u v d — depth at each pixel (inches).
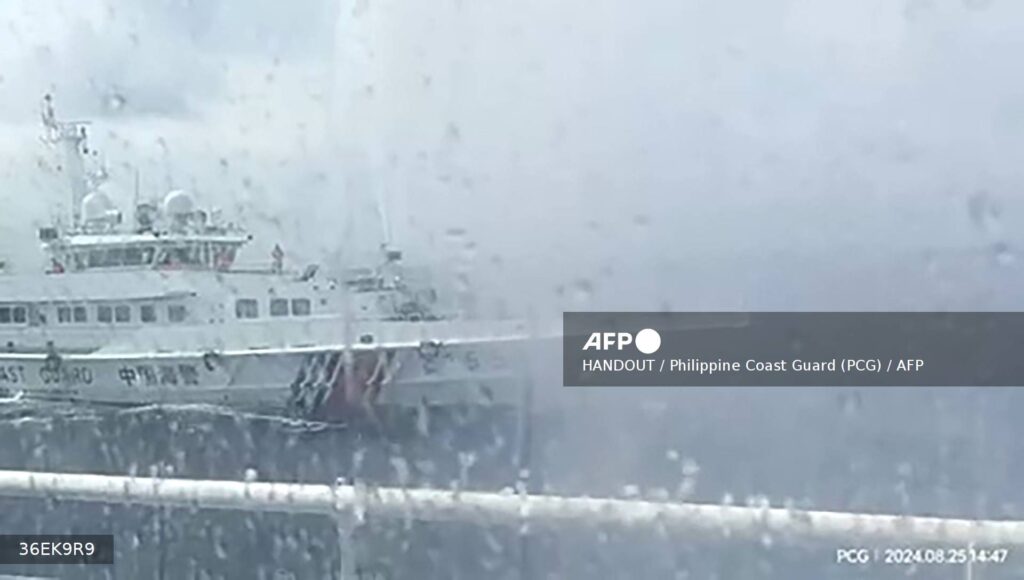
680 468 81.7
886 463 78.7
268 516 78.8
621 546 72.1
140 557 78.7
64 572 79.7
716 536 70.9
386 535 77.0
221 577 76.5
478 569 74.0
